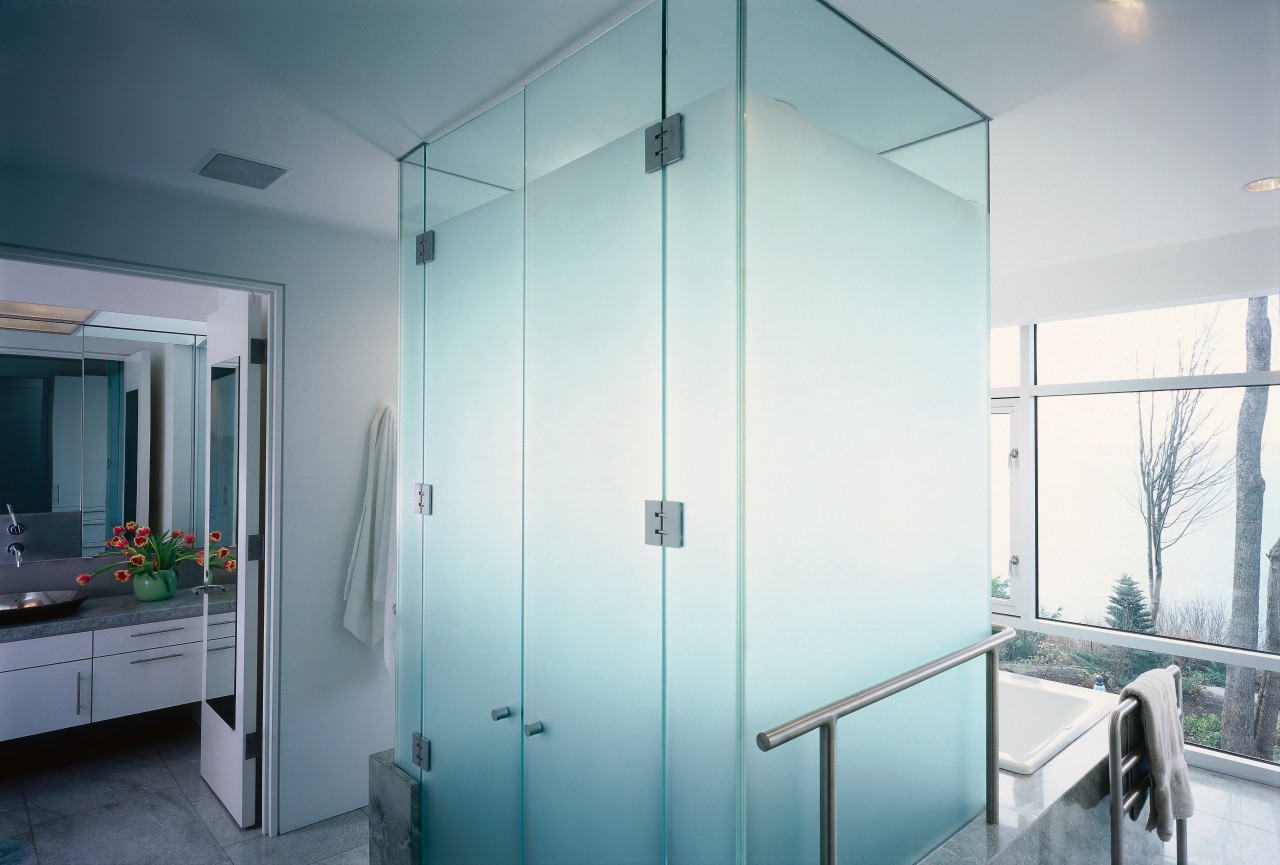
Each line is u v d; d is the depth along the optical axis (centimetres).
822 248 146
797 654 139
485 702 197
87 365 379
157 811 302
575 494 167
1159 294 338
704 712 136
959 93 185
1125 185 253
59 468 371
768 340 133
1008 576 404
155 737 381
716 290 133
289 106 192
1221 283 320
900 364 168
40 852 271
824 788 136
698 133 137
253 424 288
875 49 161
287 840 277
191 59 167
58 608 340
